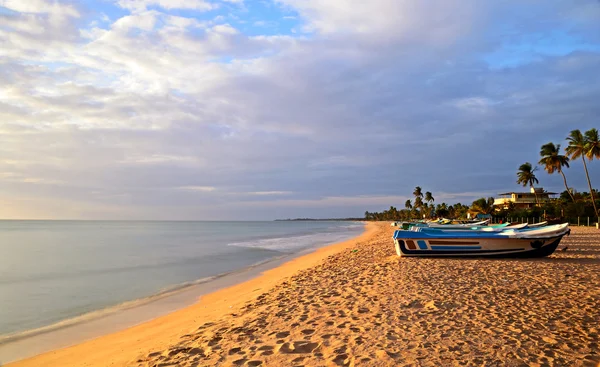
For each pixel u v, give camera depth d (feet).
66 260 84.23
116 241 153.07
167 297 45.85
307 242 142.10
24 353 27.66
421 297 30.66
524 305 27.43
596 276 38.06
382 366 17.78
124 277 60.80
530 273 40.45
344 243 128.26
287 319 26.96
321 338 22.25
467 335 21.53
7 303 43.27
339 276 44.68
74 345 29.22
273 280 53.16
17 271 67.87
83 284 54.80
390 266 49.21
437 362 17.93
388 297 31.27
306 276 48.08
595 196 212.64
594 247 68.95
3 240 162.81
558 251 63.31
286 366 18.48
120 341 29.37
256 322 26.66
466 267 45.98
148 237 185.88
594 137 159.94
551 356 18.26
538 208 205.16
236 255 93.45
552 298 29.22
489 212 247.91
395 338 21.52
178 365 19.88
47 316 37.68
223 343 22.79
